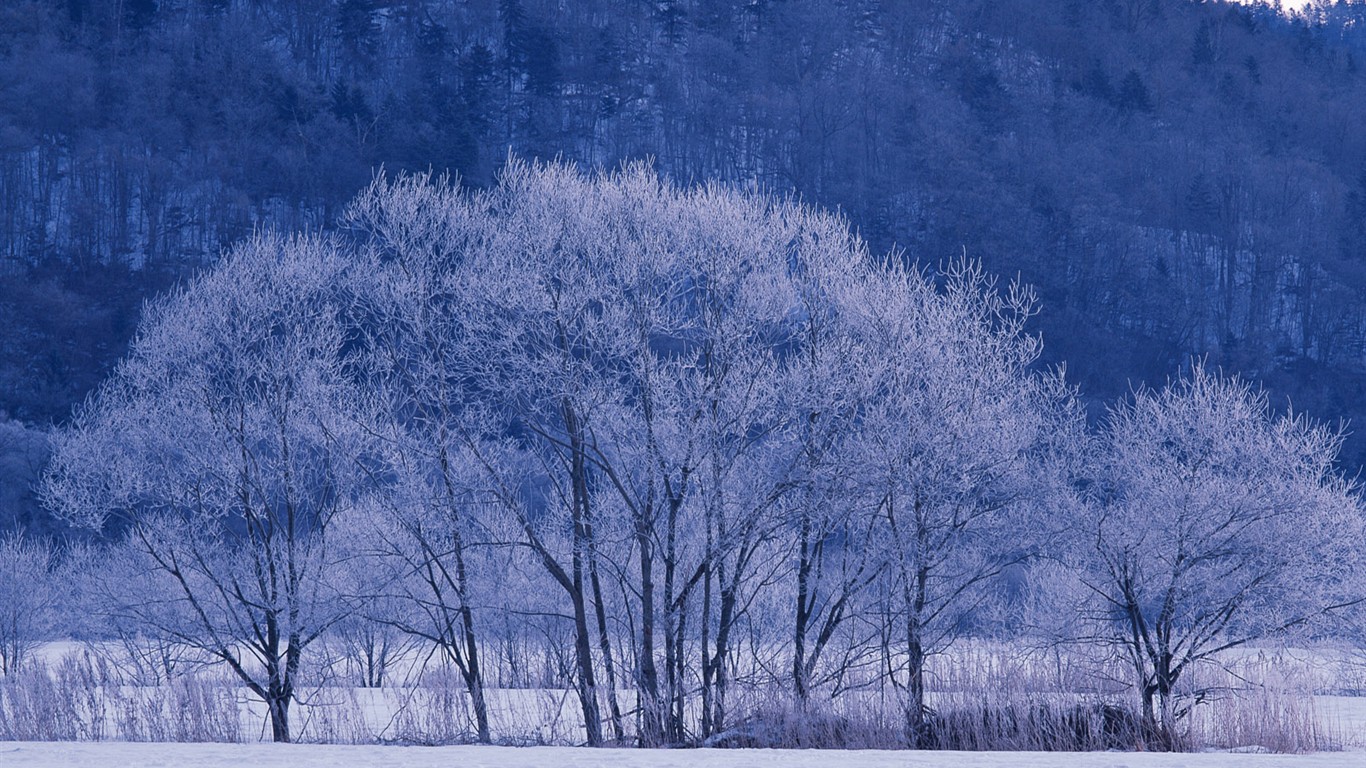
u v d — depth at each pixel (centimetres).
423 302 1886
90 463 1905
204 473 1891
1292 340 12500
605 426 1795
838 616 1766
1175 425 1922
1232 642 1834
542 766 802
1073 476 1978
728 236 1772
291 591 1839
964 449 1753
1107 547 1825
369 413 1886
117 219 12394
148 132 13350
